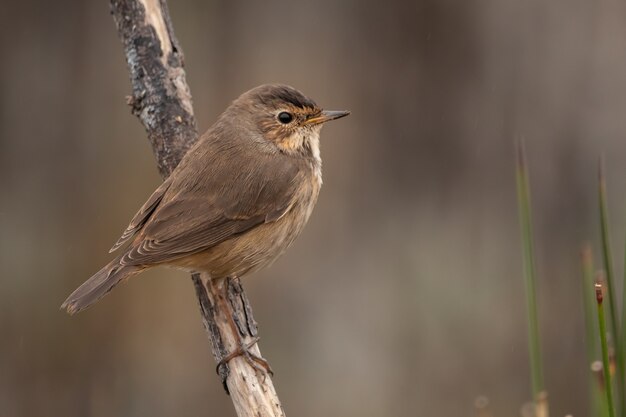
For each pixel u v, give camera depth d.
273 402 8.34
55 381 14.25
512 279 14.68
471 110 15.25
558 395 14.19
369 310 14.66
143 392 14.20
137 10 9.59
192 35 15.43
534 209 14.86
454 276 14.80
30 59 15.33
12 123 15.30
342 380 14.25
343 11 15.69
